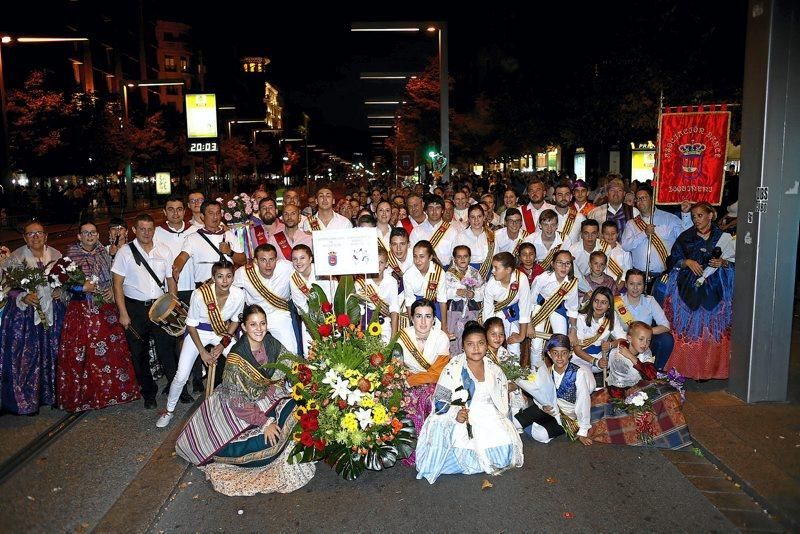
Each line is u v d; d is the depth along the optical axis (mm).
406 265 7840
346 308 6371
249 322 5559
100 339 6969
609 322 7059
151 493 5199
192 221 8750
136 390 7219
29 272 6816
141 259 7102
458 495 5262
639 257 8516
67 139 36719
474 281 7754
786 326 6688
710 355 7434
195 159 58500
